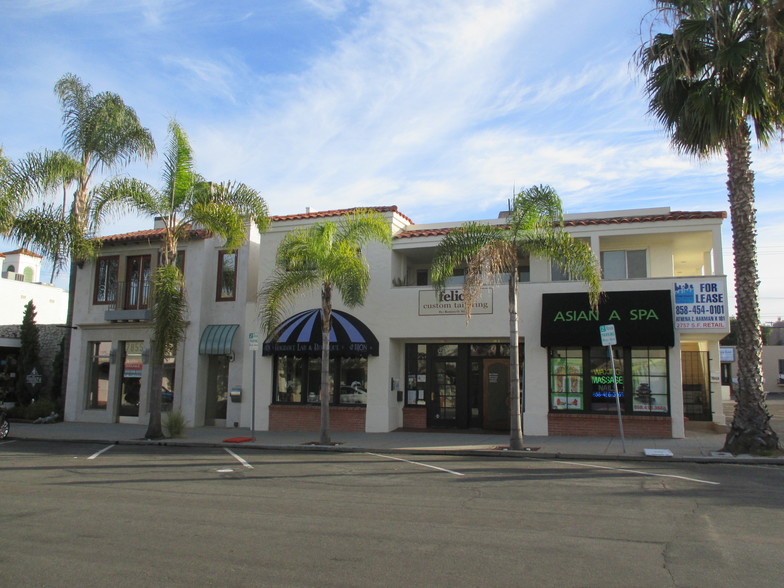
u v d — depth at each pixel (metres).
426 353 20.06
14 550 6.52
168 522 7.75
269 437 17.78
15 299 34.78
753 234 13.89
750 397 13.58
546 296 17.55
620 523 7.68
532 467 12.42
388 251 19.27
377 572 5.78
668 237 18.34
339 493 9.70
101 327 22.75
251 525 7.59
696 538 6.97
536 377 17.56
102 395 22.75
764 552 6.42
